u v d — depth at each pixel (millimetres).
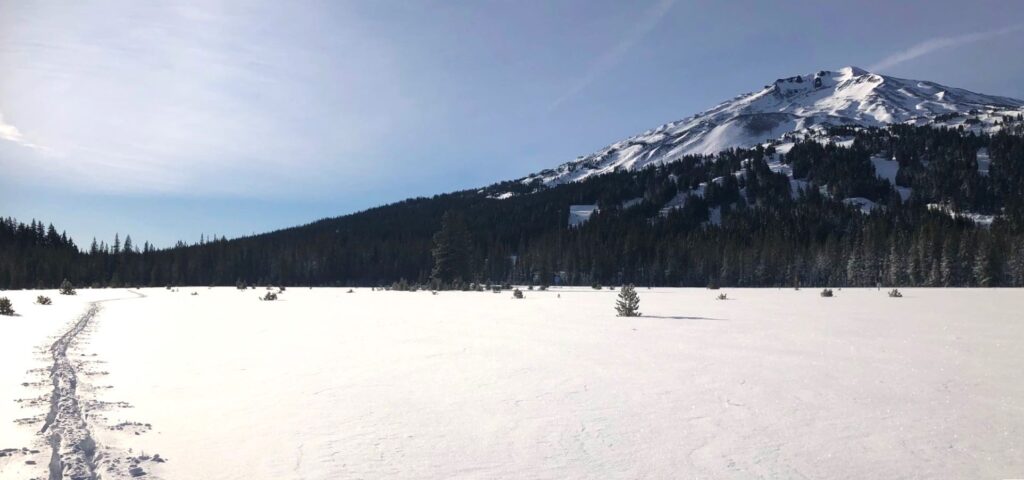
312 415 6852
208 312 25297
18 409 6918
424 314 23375
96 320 20750
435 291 57156
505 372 9680
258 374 9617
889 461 5031
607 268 105750
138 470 4848
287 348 12945
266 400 7660
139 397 7824
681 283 101000
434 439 5859
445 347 12938
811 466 4934
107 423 6402
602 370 9766
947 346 12227
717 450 5414
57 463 4980
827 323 17719
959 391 7797
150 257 113312
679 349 12203
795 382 8523
